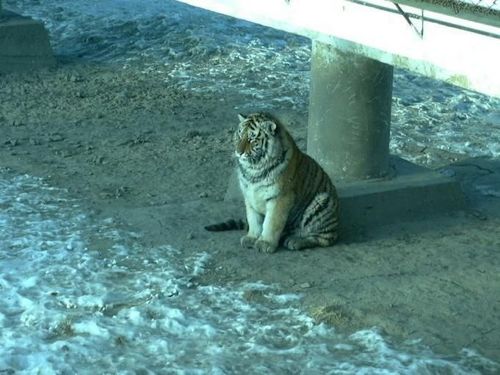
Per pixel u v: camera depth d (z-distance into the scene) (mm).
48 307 5996
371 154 7879
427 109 11359
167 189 8516
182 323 5832
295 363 5391
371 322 5973
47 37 12578
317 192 7121
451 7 4559
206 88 11945
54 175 8742
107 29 14398
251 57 13312
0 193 8125
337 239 7316
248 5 6289
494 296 6414
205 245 7145
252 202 7039
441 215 7914
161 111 10984
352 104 7738
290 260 6922
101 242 7109
